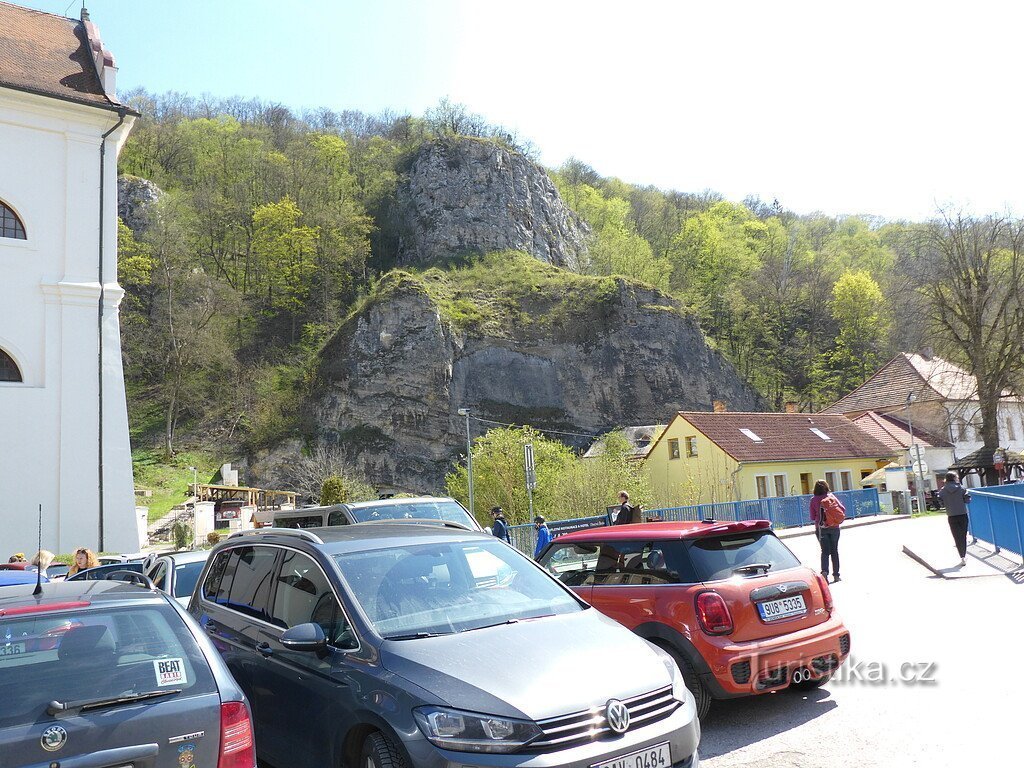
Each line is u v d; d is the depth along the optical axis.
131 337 76.88
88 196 22.64
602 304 84.88
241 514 42.81
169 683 3.38
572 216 115.38
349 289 97.19
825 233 111.00
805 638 5.98
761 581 6.02
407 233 104.19
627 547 6.49
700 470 43.34
